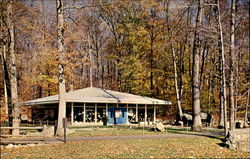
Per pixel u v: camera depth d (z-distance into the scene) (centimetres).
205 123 3375
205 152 1502
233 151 1564
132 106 4000
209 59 4650
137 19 4741
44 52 2431
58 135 2247
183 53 4675
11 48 2338
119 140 1905
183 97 4838
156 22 4450
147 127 3159
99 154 1464
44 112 3997
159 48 4612
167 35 4244
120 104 3891
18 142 1831
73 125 3466
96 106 3691
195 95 2616
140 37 4738
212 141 1870
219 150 1580
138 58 4906
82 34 2481
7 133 2302
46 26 2670
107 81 5972
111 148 1608
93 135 2259
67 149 1630
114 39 5469
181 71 4591
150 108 4153
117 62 5134
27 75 3272
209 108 4362
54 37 2400
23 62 2798
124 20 4819
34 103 3781
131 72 4769
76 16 2594
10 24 2314
